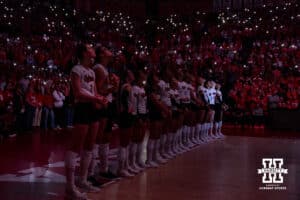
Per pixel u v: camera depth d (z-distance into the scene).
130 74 8.30
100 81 7.30
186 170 9.15
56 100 18.00
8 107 15.14
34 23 23.33
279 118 19.55
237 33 26.50
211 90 14.91
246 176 8.47
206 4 31.33
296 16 26.36
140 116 8.78
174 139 11.33
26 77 16.80
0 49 18.06
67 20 25.25
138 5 31.27
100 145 7.84
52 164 9.74
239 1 30.23
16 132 15.91
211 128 15.30
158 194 6.88
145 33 28.66
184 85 12.06
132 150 8.77
